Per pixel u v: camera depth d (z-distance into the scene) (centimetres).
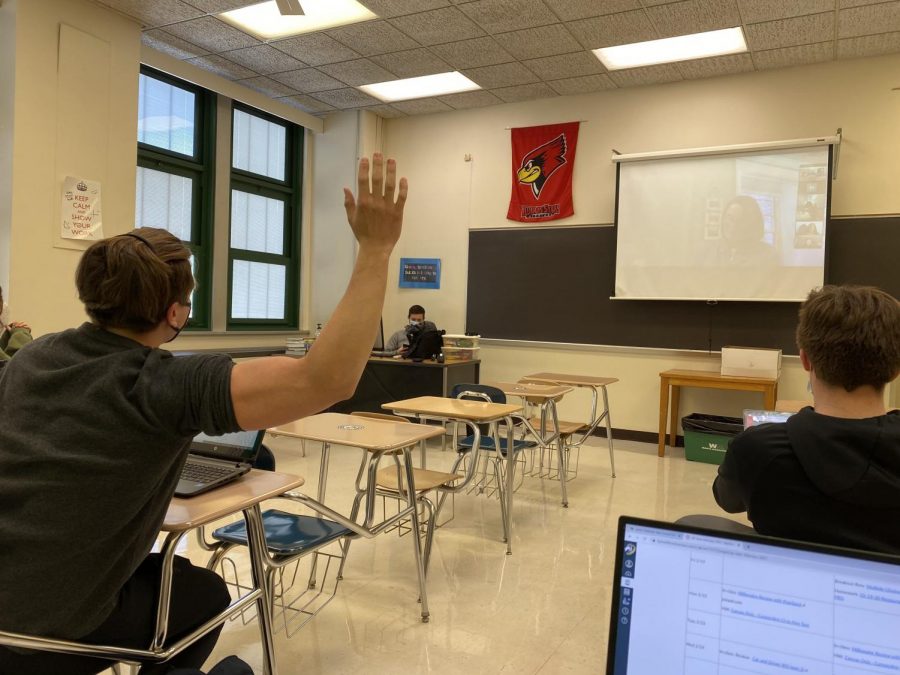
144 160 577
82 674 130
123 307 109
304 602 269
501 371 695
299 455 545
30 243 427
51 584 101
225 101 643
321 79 627
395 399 628
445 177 724
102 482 99
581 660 228
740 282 572
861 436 100
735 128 588
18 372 109
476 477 487
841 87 548
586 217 651
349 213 102
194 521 138
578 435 655
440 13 484
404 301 747
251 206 695
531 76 606
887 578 70
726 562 76
